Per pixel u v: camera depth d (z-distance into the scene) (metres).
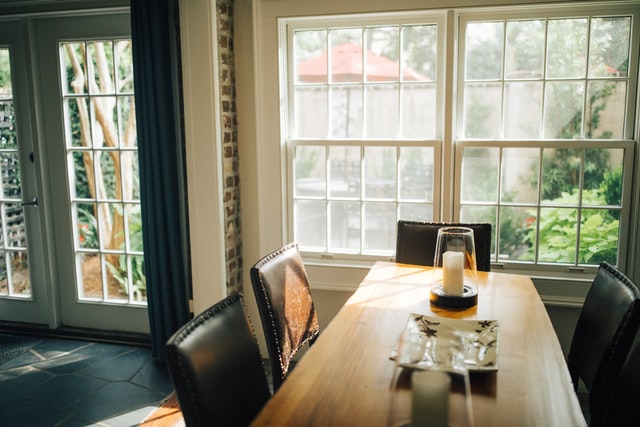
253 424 1.18
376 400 1.28
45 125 3.45
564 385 1.35
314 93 3.09
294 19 3.00
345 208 3.12
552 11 2.73
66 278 3.59
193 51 2.84
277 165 3.11
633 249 2.76
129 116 3.32
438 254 1.98
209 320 1.42
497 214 2.92
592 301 1.85
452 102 2.85
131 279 3.49
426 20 2.87
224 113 2.99
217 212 2.96
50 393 2.83
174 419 2.58
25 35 3.36
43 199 3.49
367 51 2.99
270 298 1.90
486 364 1.44
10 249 3.68
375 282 2.23
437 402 1.00
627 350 1.56
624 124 2.75
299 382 1.37
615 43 2.71
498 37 2.81
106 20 3.25
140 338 3.46
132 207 3.41
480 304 1.95
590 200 2.82
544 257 2.91
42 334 3.57
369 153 3.05
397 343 1.61
